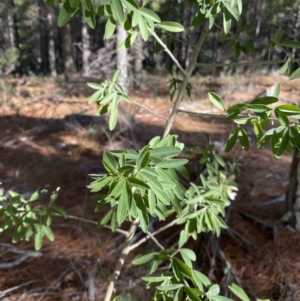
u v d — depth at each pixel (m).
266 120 1.17
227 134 5.69
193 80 9.14
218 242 2.86
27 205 1.68
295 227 2.93
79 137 5.69
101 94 1.51
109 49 6.82
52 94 7.43
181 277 1.24
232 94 7.77
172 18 10.14
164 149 1.06
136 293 2.56
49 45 14.52
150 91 8.19
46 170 4.77
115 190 0.96
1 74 8.77
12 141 5.69
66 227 3.45
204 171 3.76
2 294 2.61
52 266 2.93
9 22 13.27
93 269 2.82
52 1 1.04
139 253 2.97
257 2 8.94
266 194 3.71
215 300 1.15
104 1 0.99
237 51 1.84
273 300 2.43
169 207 3.07
